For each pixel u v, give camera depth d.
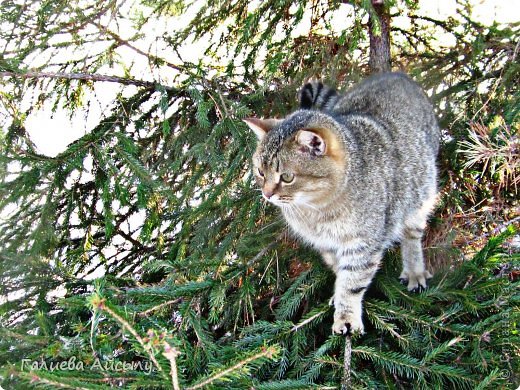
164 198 0.85
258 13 0.88
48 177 0.80
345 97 0.87
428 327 0.63
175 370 0.45
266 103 0.98
